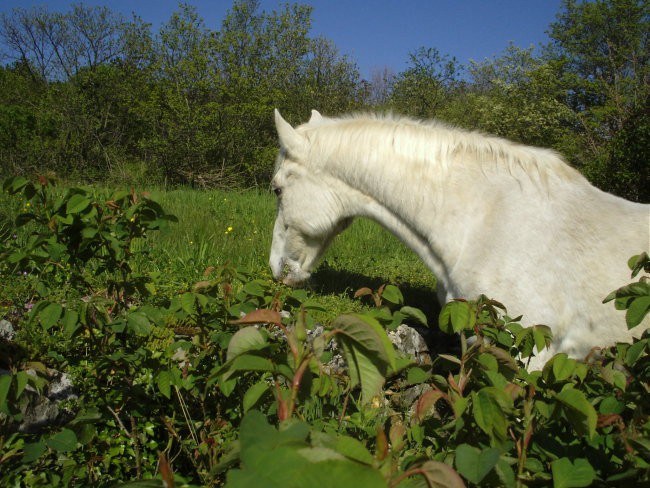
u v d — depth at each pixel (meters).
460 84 18.33
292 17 16.66
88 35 19.66
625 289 1.48
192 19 15.27
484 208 2.84
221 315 1.88
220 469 0.94
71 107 15.75
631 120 8.94
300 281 3.70
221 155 15.10
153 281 2.18
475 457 0.93
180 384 1.78
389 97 19.08
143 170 15.28
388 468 0.80
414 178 3.01
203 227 5.73
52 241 1.92
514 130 18.41
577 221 2.72
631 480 1.10
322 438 0.86
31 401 2.22
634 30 26.77
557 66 22.81
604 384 1.44
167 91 14.98
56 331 2.66
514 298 2.69
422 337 3.78
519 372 1.38
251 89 15.27
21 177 2.03
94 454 1.86
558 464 1.02
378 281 4.72
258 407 1.67
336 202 3.34
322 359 1.65
